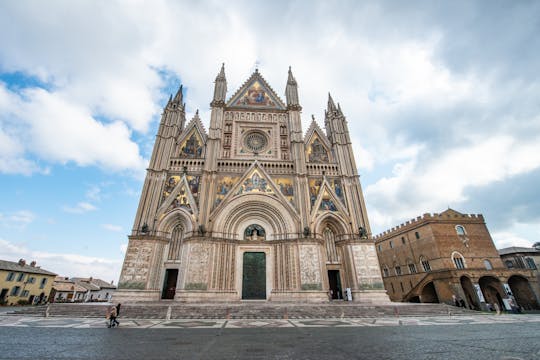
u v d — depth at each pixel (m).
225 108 45.91
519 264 53.84
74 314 22.91
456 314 25.62
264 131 44.91
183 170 38.31
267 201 37.50
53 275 66.12
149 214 34.72
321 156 44.34
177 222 35.75
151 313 22.80
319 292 31.48
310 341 11.40
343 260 36.28
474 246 47.94
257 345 10.52
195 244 32.50
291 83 49.19
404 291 54.16
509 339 11.22
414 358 7.91
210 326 16.95
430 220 49.06
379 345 10.23
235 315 22.42
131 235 32.56
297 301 30.91
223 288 31.78
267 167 40.69
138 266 31.28
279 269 33.78
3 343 10.49
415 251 51.94
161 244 33.47
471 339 11.38
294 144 42.12
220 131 42.72
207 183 37.47
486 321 19.56
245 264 34.75
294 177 39.94
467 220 50.16
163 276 32.75
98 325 17.23
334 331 14.57
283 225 36.34
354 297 33.31
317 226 36.62
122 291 29.75
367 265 34.59
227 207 36.41
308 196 38.28
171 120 42.94
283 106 47.81
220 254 33.41
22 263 62.88
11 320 19.62
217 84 47.47
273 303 28.28
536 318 22.09
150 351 9.32
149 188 36.44
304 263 32.97
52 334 13.20
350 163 42.31
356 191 40.03
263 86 49.72
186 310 23.03
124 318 21.59
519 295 45.62
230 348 9.91
